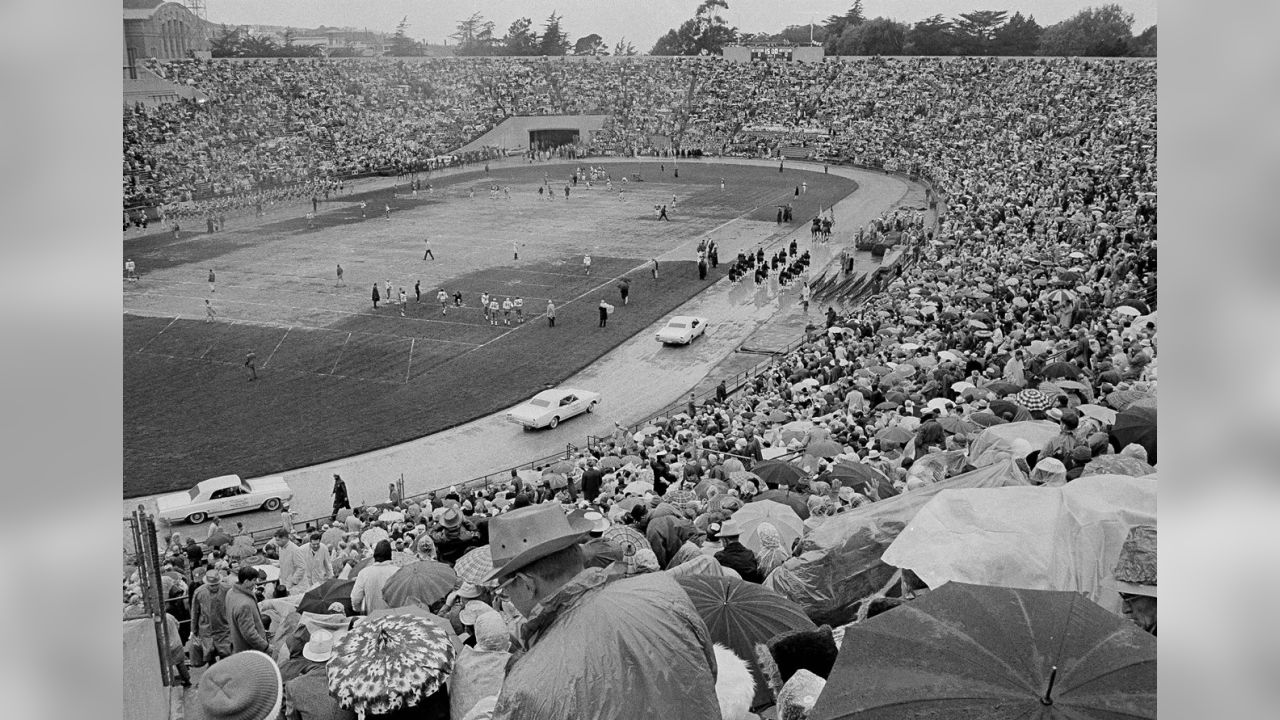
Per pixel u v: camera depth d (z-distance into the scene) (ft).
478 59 383.86
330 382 156.35
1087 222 157.48
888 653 18.28
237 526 113.19
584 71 391.04
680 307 188.44
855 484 54.90
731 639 26.32
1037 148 278.26
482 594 34.68
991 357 91.45
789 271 197.67
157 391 153.89
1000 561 28.12
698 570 30.40
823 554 34.99
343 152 340.59
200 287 207.51
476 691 22.08
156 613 35.65
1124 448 47.44
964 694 17.17
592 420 139.44
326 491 122.01
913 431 69.62
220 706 23.04
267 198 295.89
